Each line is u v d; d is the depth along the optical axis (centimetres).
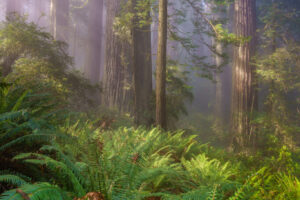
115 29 1166
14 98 357
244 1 1378
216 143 1397
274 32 1372
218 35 866
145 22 890
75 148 312
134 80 987
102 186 238
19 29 683
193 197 236
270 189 329
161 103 743
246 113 1219
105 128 681
